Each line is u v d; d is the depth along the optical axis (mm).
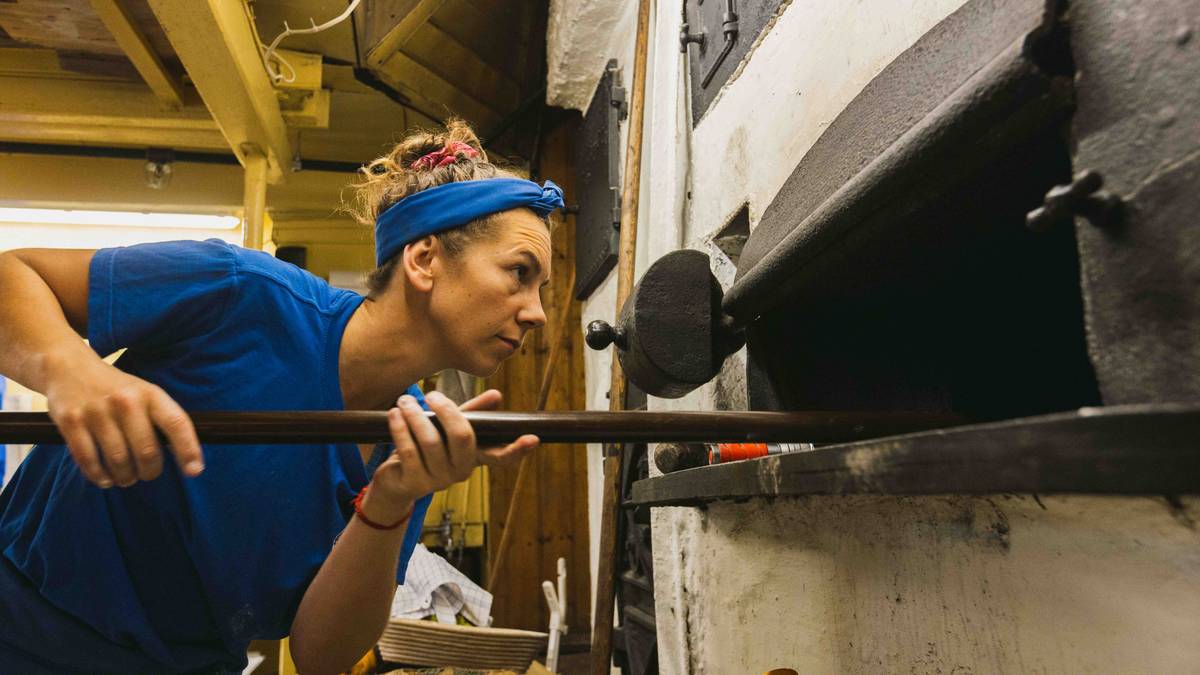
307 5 2746
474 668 1849
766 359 960
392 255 890
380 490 734
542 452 3607
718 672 1409
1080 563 589
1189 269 350
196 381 784
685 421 639
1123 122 393
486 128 3570
